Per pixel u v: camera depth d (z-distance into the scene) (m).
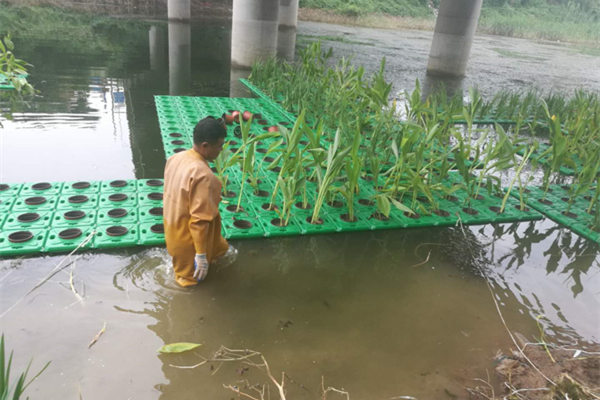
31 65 7.14
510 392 2.04
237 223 3.24
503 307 2.71
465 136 6.39
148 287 2.50
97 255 2.72
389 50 14.94
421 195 4.16
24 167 3.85
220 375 1.97
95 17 15.03
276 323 2.35
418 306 2.64
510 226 3.83
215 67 9.54
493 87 10.87
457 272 3.05
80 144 4.48
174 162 2.39
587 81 13.34
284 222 3.35
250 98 7.16
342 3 26.19
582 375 2.18
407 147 3.57
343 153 3.13
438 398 1.98
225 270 2.76
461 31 11.40
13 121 4.90
